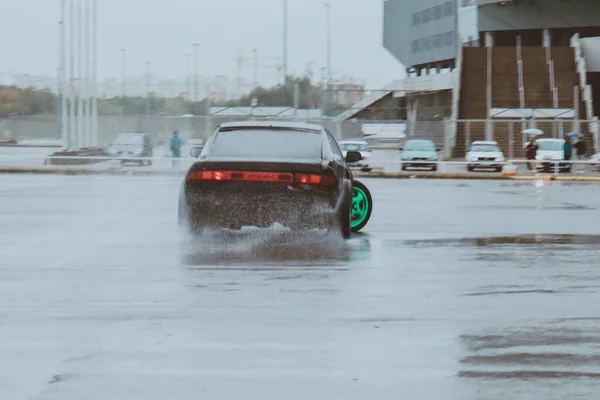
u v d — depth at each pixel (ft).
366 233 89.45
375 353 40.55
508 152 397.39
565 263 68.28
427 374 37.27
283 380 36.27
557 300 53.11
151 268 63.82
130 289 55.62
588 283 59.11
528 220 107.24
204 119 364.38
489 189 191.11
